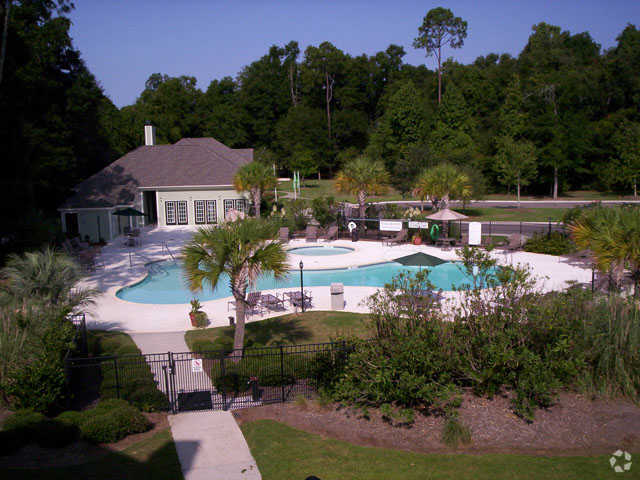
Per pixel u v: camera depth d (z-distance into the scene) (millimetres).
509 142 57688
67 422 9289
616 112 67500
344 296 20531
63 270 14586
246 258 12617
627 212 16516
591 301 11797
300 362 12617
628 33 73875
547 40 89750
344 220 35344
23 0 32188
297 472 7836
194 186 39906
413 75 97562
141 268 26141
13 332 11469
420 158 55344
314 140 82125
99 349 14047
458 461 7938
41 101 33219
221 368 11875
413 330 11055
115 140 60344
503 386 10516
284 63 100250
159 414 10625
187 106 80625
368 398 10516
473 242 28391
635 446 8188
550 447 8289
